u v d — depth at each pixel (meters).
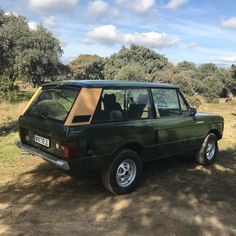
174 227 4.82
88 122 5.29
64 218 4.92
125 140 5.77
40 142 5.70
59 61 49.53
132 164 6.00
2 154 8.11
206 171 7.55
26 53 41.75
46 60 43.50
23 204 5.33
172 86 6.87
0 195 5.65
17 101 23.34
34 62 43.00
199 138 7.57
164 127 6.49
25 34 42.09
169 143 6.70
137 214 5.18
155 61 68.94
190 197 5.98
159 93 6.54
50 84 6.00
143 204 5.57
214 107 34.00
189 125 7.13
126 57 73.44
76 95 5.32
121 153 5.75
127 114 5.89
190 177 7.07
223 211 5.46
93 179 6.57
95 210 5.25
